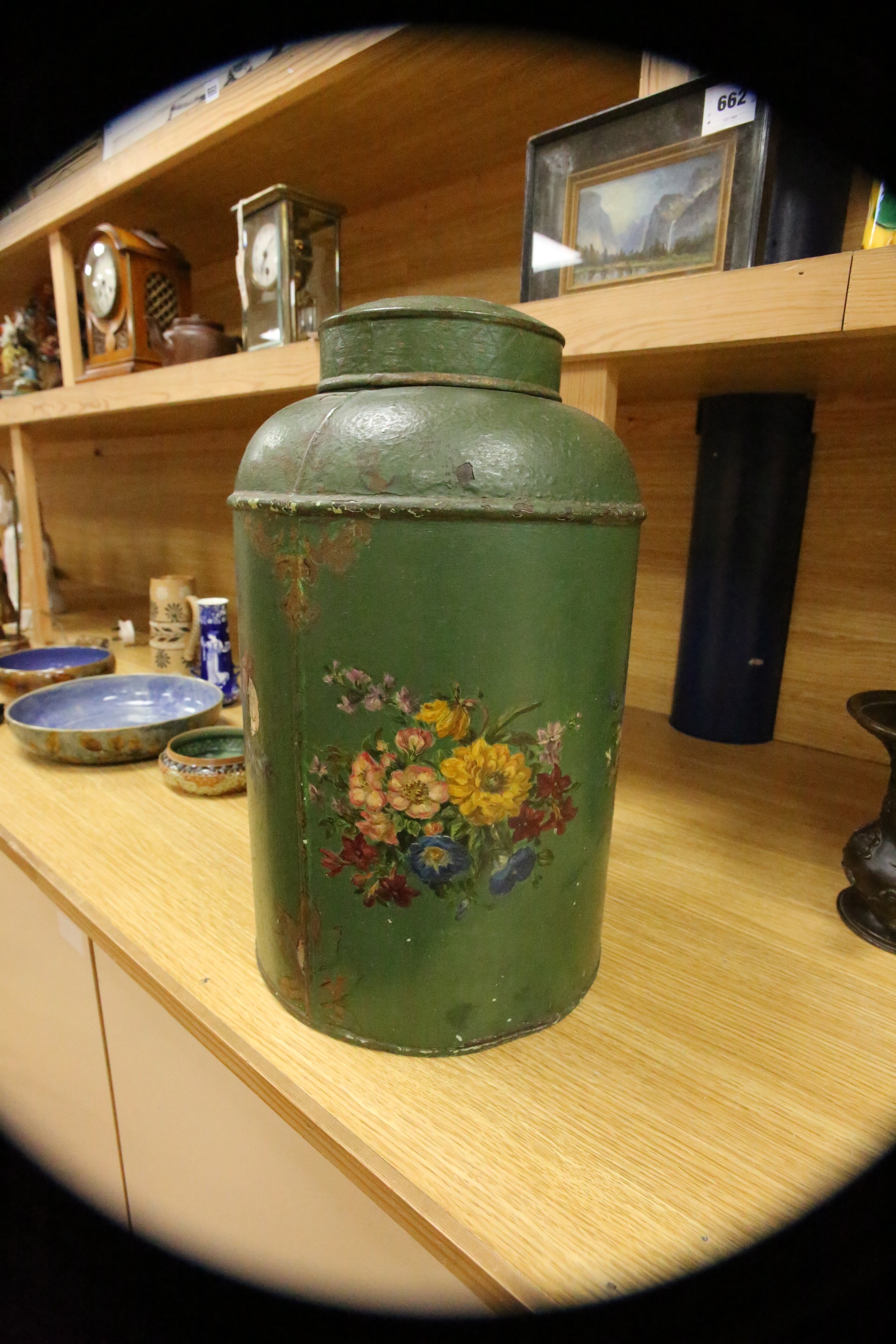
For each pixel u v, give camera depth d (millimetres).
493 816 461
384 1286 469
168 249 1314
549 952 514
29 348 1631
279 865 511
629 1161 424
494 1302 368
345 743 458
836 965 606
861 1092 478
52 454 2369
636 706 1230
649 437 1126
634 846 787
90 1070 782
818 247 698
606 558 473
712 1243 378
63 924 740
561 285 740
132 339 1286
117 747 964
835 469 977
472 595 429
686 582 1101
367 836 465
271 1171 539
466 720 444
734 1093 476
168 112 1047
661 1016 544
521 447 427
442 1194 402
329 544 434
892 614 960
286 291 1050
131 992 655
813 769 980
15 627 1768
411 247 1243
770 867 749
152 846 786
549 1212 393
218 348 1202
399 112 921
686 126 641
